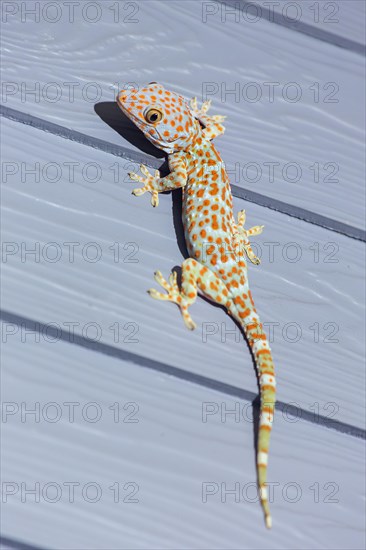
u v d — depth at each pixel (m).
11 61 1.85
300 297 1.86
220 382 1.82
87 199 1.84
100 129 1.86
